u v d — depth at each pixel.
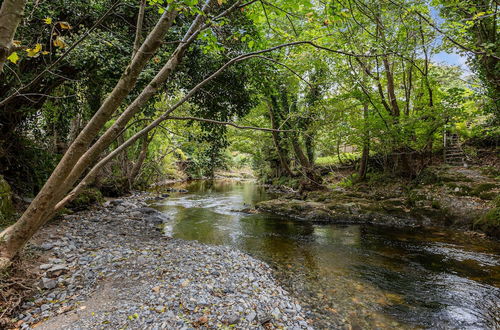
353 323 3.79
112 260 4.89
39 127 10.15
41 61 7.04
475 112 9.25
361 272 5.59
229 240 7.78
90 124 2.29
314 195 14.25
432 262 6.14
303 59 10.94
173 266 4.76
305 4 3.50
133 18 7.24
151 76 7.07
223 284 4.26
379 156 16.03
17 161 8.01
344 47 9.39
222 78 8.70
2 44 1.59
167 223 9.63
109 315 3.20
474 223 8.51
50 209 2.48
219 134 10.77
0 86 6.72
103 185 14.20
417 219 9.80
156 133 17.16
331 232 8.87
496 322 3.91
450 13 8.09
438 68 12.34
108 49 6.77
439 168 12.03
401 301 4.44
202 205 13.91
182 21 7.56
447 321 3.90
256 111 15.78
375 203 11.21
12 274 3.65
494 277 5.34
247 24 6.20
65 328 2.95
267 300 4.01
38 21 5.96
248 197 17.50
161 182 26.77
